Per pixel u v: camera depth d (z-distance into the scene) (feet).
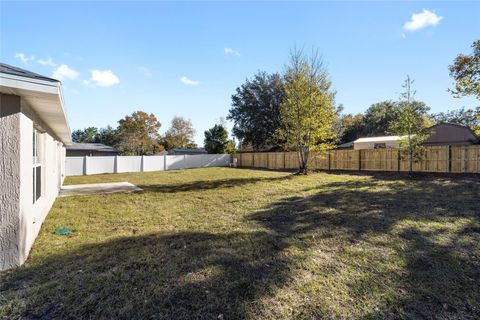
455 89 26.43
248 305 7.00
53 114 14.38
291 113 43.14
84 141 160.86
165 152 126.82
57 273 8.95
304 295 7.50
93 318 6.48
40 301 7.20
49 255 10.65
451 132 59.82
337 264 9.61
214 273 8.90
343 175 43.21
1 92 9.12
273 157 71.20
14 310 6.78
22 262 9.72
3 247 9.25
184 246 11.69
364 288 7.86
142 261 9.94
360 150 50.26
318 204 20.40
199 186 33.86
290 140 45.09
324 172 49.60
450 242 11.71
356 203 20.33
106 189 32.22
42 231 14.30
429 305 6.96
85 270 9.18
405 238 12.31
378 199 21.65
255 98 90.27
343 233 13.25
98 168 64.54
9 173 9.38
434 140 61.26
